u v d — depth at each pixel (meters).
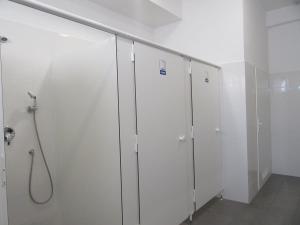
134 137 1.78
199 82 2.68
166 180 2.11
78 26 2.18
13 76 2.15
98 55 1.79
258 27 3.66
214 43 3.26
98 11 2.85
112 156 1.72
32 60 2.28
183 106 2.38
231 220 2.57
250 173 3.10
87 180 1.97
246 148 3.02
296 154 4.04
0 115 1.24
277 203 2.99
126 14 3.26
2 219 1.22
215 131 3.04
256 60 3.53
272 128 4.24
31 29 2.25
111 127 1.72
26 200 2.26
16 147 2.19
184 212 2.36
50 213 2.42
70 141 2.16
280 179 3.94
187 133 2.43
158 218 2.00
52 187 2.42
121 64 1.69
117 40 1.67
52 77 2.36
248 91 3.12
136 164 1.80
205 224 2.49
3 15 1.96
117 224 1.71
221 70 3.19
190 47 3.50
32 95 2.28
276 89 4.19
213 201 3.12
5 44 2.08
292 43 3.99
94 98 1.85
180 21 3.58
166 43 3.76
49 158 2.41
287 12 3.89
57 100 2.30
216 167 3.04
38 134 2.34
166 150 2.12
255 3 3.52
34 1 1.26
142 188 1.84
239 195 3.08
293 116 4.04
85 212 2.01
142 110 1.86
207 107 2.85
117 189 1.70
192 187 2.51
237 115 3.08
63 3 2.44
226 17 3.14
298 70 3.96
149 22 3.64
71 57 2.04
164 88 2.11
